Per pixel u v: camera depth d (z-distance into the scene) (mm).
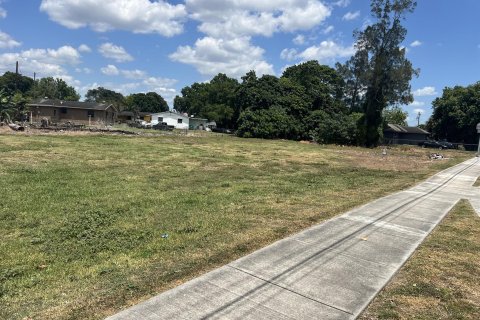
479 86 66250
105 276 4910
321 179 15547
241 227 7328
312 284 4883
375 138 49875
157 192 11031
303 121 55031
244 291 4594
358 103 59219
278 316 4074
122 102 123688
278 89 57562
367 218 8383
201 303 4262
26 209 8359
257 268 5289
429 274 5387
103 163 17188
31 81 115375
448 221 8625
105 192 10648
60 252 5816
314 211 8883
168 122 78188
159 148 26531
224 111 76938
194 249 6008
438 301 4586
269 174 16688
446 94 71875
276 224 7605
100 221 7520
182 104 119188
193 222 7645
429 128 79125
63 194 10078
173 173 15328
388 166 23234
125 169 15727
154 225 7418
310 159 25438
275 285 4801
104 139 31359
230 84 91062
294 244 6375
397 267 5574
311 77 64312
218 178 14633
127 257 5633
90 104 66750
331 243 6508
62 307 4062
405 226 7891
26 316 3871
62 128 40219
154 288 4590
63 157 18406
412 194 12180
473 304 4535
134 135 39562
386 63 50281
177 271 5090
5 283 4672
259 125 52156
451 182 15820
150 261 5469
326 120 51438
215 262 5484
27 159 16953
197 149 27953
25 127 36844
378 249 6340
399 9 49969
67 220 7516
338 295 4613
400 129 73625
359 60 53125
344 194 11656
